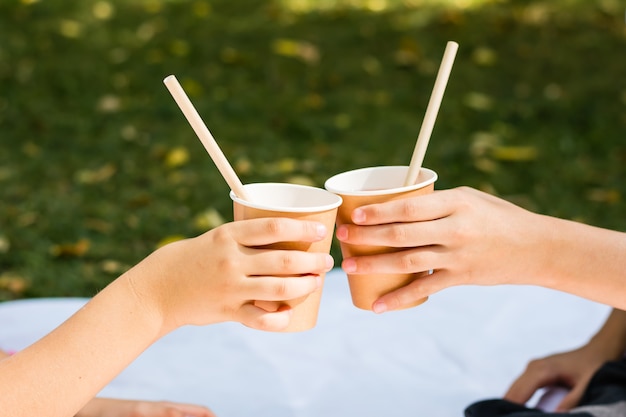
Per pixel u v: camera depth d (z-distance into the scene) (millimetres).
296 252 1812
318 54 7730
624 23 8352
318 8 9047
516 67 7387
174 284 1847
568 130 6188
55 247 4613
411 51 7617
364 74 7305
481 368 3102
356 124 6383
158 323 1874
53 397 1848
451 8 8938
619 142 5980
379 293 2010
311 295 1928
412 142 6059
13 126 6297
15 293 4285
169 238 4746
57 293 4301
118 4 9195
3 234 4781
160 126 6316
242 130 6270
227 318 1863
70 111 6555
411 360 3152
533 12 8727
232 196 1950
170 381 3020
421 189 1963
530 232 1957
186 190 5328
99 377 1871
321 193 1979
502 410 2525
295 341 3273
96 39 8078
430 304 3533
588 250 1995
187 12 8906
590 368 2779
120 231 4883
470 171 5590
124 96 6816
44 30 8281
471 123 6344
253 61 7547
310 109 6645
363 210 1888
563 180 5484
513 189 5379
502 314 3451
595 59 7512
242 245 1822
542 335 3312
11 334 3256
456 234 1886
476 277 1964
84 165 5711
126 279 1884
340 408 2865
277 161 5770
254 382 3018
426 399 2912
